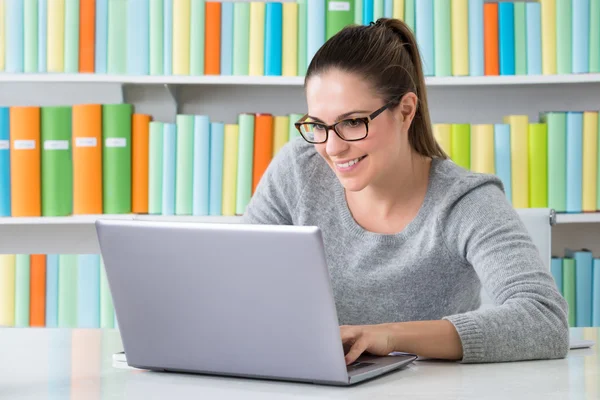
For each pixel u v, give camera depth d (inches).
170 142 116.4
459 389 46.1
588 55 115.1
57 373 51.0
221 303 47.4
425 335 53.2
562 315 56.4
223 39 116.2
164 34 116.1
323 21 115.1
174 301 48.6
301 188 69.7
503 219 61.3
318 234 43.4
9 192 116.8
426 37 115.3
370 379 48.8
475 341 53.5
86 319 119.5
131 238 48.3
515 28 115.3
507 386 46.9
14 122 116.1
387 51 60.0
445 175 65.4
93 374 50.8
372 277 65.6
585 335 66.4
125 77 115.6
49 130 116.5
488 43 115.3
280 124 116.6
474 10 115.1
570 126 115.5
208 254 46.6
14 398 44.6
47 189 116.8
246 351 47.9
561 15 114.8
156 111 126.6
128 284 49.5
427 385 47.3
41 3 116.4
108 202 116.2
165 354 50.2
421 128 66.7
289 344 46.6
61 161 116.7
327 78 58.3
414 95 62.2
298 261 44.4
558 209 115.8
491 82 114.5
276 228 44.6
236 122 129.0
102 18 116.5
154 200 116.6
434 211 64.0
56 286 119.9
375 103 58.2
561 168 115.6
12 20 116.3
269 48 115.8
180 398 44.5
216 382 48.4
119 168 115.8
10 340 62.3
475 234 61.4
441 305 65.4
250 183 116.5
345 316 66.5
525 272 57.5
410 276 64.7
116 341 61.9
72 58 116.2
